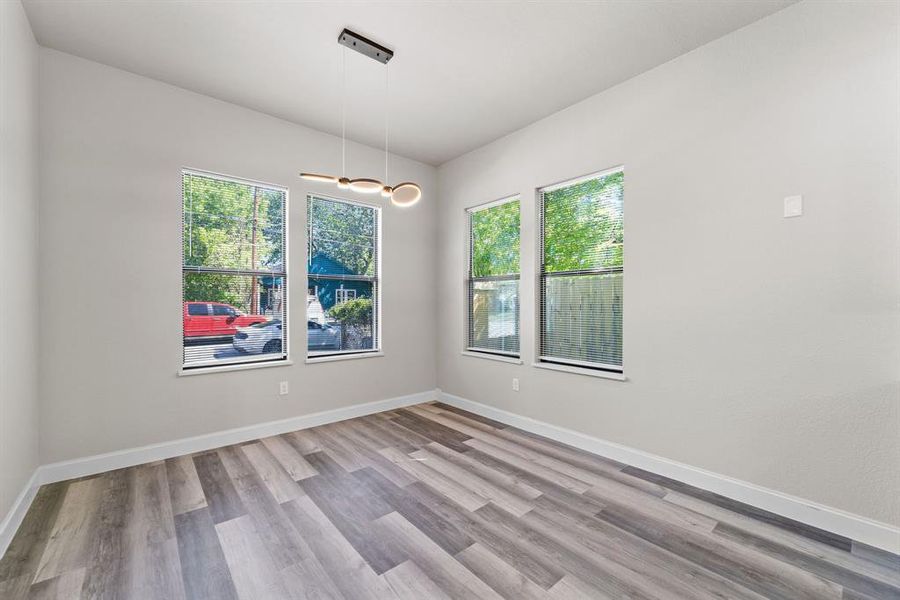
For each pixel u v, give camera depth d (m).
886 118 1.94
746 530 2.09
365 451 3.18
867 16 1.98
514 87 3.09
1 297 1.94
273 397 3.57
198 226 3.23
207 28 2.43
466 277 4.52
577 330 3.41
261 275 3.56
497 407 4.05
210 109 3.24
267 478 2.69
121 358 2.85
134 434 2.89
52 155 2.60
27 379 2.32
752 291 2.36
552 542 1.98
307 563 1.82
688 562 1.83
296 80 3.01
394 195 2.68
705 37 2.50
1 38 1.93
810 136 2.16
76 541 1.97
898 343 1.91
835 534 2.05
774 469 2.28
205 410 3.20
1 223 1.94
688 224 2.64
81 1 2.19
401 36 2.50
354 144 4.12
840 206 2.06
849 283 2.04
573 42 2.55
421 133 3.92
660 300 2.78
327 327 4.01
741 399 2.40
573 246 3.45
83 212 2.71
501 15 2.31
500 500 2.40
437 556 1.87
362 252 4.28
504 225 4.10
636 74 2.91
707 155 2.55
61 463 2.62
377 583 1.69
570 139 3.37
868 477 1.99
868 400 1.99
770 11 2.26
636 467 2.89
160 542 1.97
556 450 3.22
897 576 1.74
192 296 3.20
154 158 2.99
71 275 2.67
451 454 3.12
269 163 3.55
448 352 4.70
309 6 2.25
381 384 4.36
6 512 1.98
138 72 2.90
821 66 2.12
